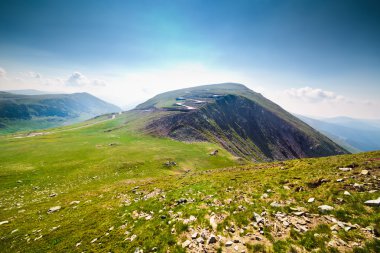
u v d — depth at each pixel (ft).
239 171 112.37
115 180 163.22
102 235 55.88
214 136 507.71
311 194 54.29
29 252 53.88
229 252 38.09
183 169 226.99
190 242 43.14
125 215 66.03
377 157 79.46
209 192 74.23
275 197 57.77
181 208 61.57
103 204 85.30
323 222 41.24
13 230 71.26
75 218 73.31
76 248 51.60
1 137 538.88
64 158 237.45
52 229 65.77
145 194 92.12
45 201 108.99
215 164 273.54
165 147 329.72
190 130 468.75
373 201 42.80
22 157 241.96
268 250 36.81
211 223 48.78
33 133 602.03
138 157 250.57
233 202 59.26
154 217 59.36
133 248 45.83
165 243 44.60
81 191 126.31
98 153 266.98
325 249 33.78
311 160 100.37
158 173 195.31
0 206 107.45
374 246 31.83
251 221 47.14
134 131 489.26
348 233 36.01
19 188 142.92
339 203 46.73
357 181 55.52
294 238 38.40
